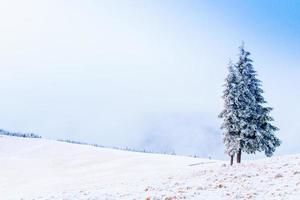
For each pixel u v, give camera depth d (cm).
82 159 8581
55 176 6812
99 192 3081
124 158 8356
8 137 11431
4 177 6800
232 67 4800
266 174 2903
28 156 9194
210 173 3494
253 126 4547
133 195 2756
